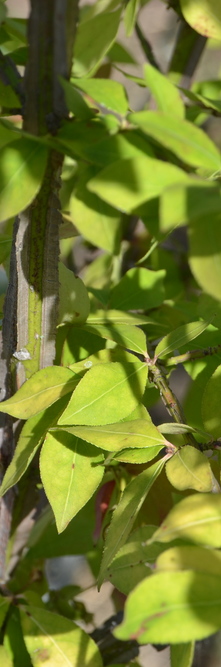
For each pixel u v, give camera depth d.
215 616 0.38
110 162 0.41
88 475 0.47
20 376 0.51
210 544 0.40
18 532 0.58
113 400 0.46
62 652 0.49
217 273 0.38
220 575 0.39
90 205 0.41
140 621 0.38
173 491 0.52
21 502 0.57
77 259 0.77
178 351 0.57
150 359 0.49
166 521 0.40
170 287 0.70
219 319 0.52
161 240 0.44
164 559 0.39
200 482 0.43
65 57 0.43
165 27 0.97
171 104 0.41
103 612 0.73
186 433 0.47
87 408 0.46
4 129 0.43
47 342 0.49
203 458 0.44
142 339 0.50
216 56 1.08
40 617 0.51
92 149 0.41
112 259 0.69
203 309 0.53
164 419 0.74
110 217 0.41
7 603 0.52
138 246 0.69
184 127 0.39
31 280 0.48
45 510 0.61
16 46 0.57
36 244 0.47
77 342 0.53
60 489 0.46
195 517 0.40
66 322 0.52
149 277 0.58
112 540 0.44
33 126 0.43
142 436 0.45
